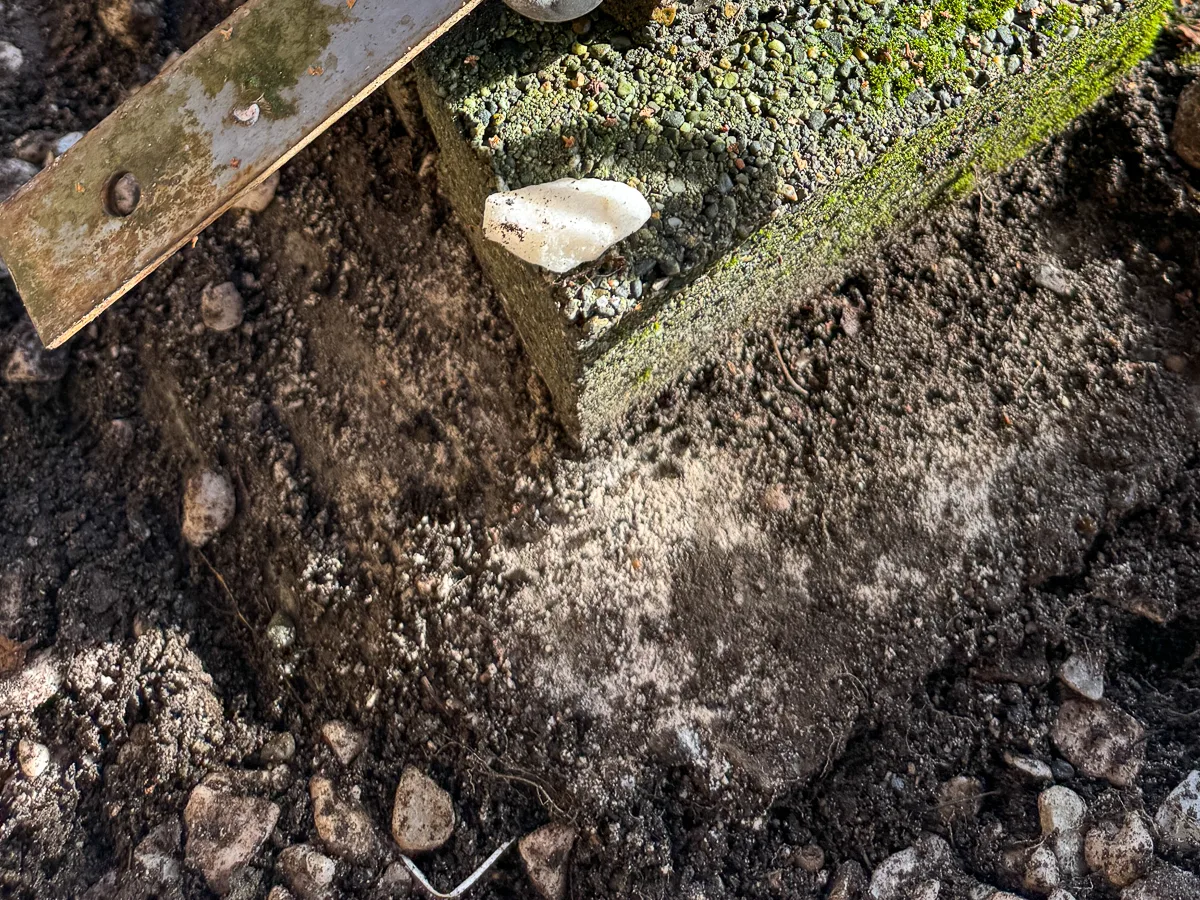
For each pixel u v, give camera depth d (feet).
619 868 0.90
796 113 0.81
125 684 0.98
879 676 0.92
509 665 0.92
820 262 0.96
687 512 0.95
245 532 1.01
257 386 1.02
